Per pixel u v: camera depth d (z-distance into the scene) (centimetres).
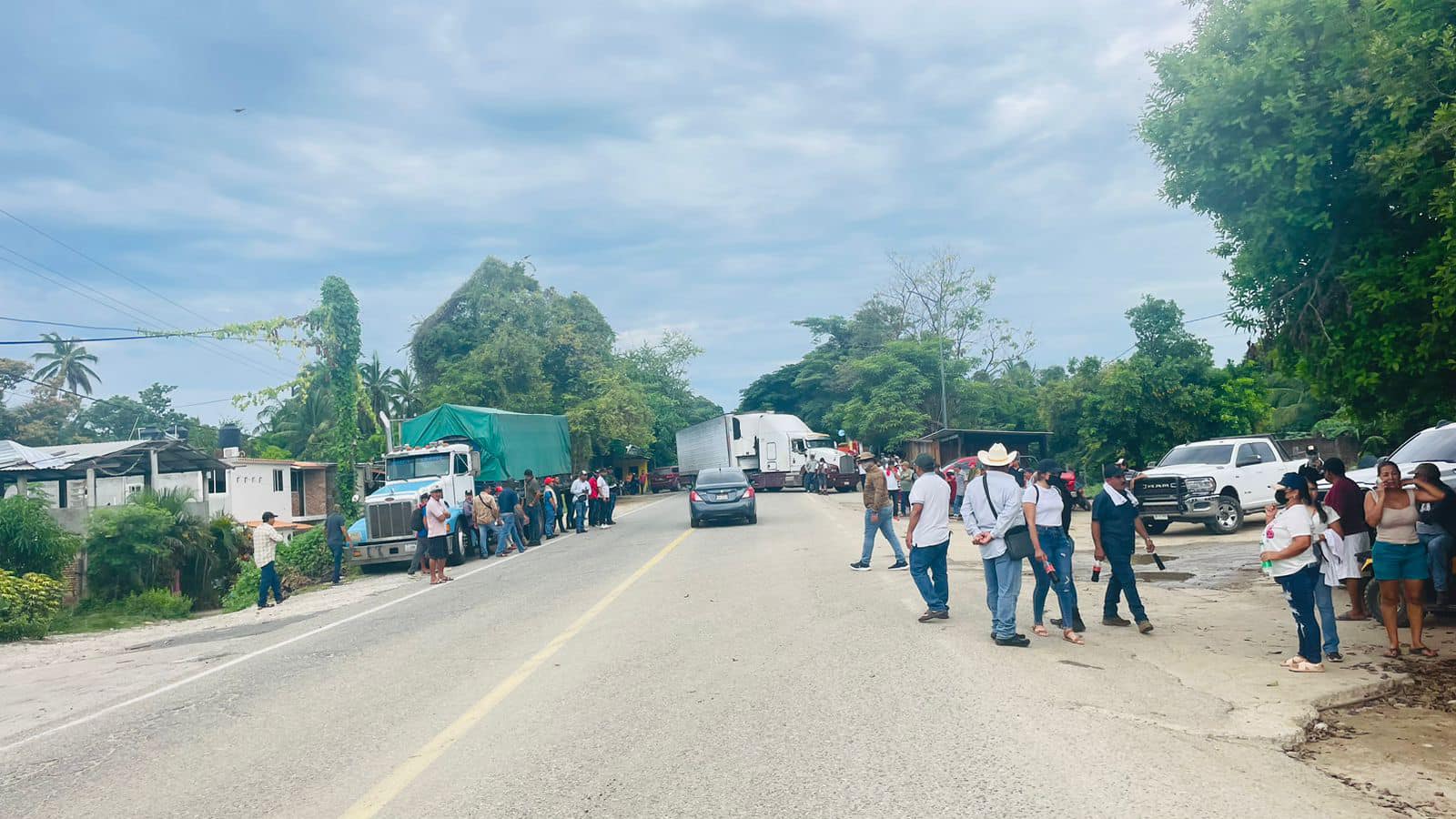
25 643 1623
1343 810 493
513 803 530
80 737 785
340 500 3064
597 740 646
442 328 5881
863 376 6456
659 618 1147
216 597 2558
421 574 2080
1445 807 498
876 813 489
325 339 3075
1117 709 688
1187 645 916
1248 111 800
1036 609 986
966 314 6419
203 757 677
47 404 5466
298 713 796
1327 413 3559
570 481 3534
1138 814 482
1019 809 489
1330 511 845
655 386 7600
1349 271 771
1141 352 3158
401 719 740
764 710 704
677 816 497
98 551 2256
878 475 1546
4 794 622
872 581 1413
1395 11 747
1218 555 1633
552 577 1702
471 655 994
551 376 5834
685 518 3259
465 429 2630
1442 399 792
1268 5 804
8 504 2005
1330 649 840
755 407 8669
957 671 816
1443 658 845
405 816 519
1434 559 974
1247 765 565
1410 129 731
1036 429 6012
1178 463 2091
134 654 1339
